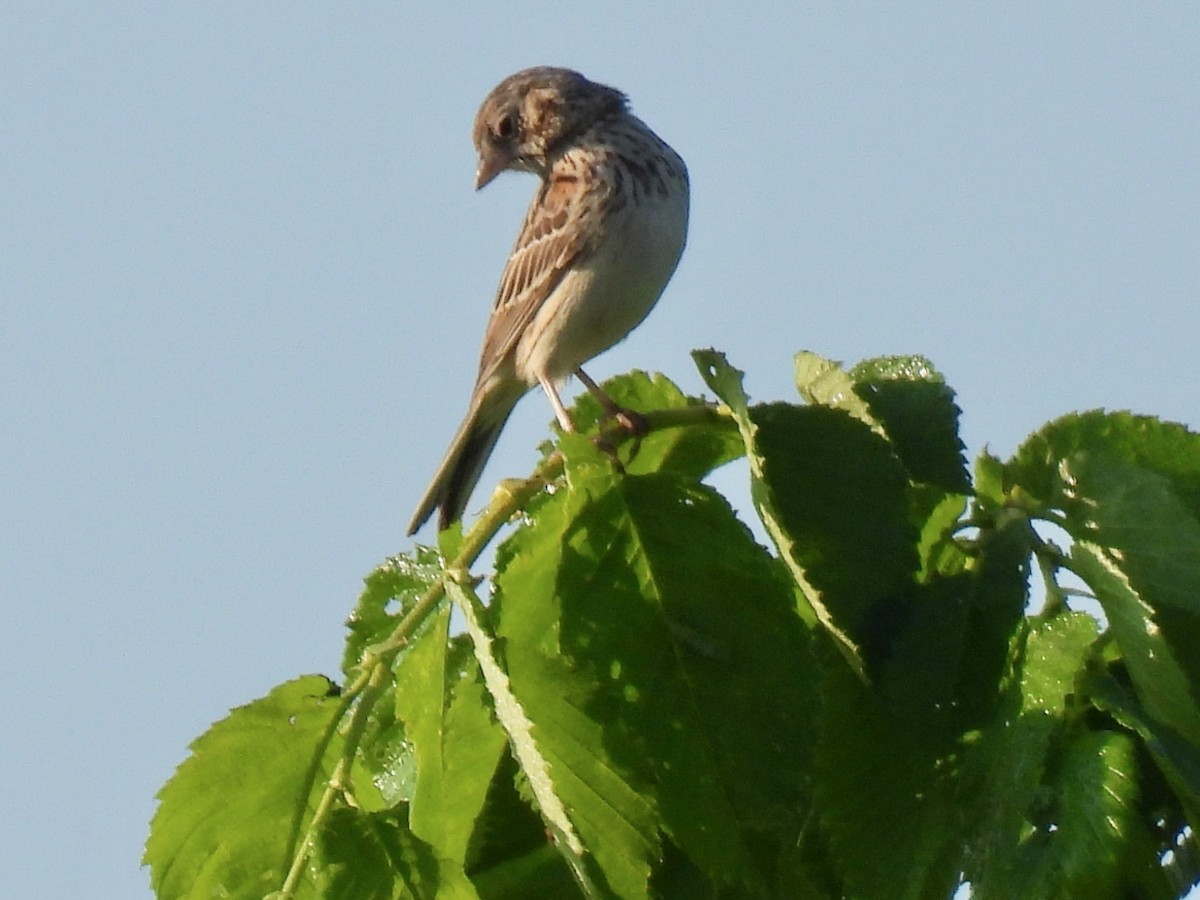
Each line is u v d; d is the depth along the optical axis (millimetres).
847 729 4992
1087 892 4496
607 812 4570
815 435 5105
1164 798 4875
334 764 5152
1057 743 4805
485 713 5242
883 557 4949
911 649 4879
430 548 5750
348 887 4633
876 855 4883
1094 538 5105
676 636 4754
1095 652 4926
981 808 4820
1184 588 4941
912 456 5441
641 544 4852
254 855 5102
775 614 4785
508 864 5309
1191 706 4746
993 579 5008
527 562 4930
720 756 4633
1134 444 5512
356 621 5738
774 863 4574
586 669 4688
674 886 4824
